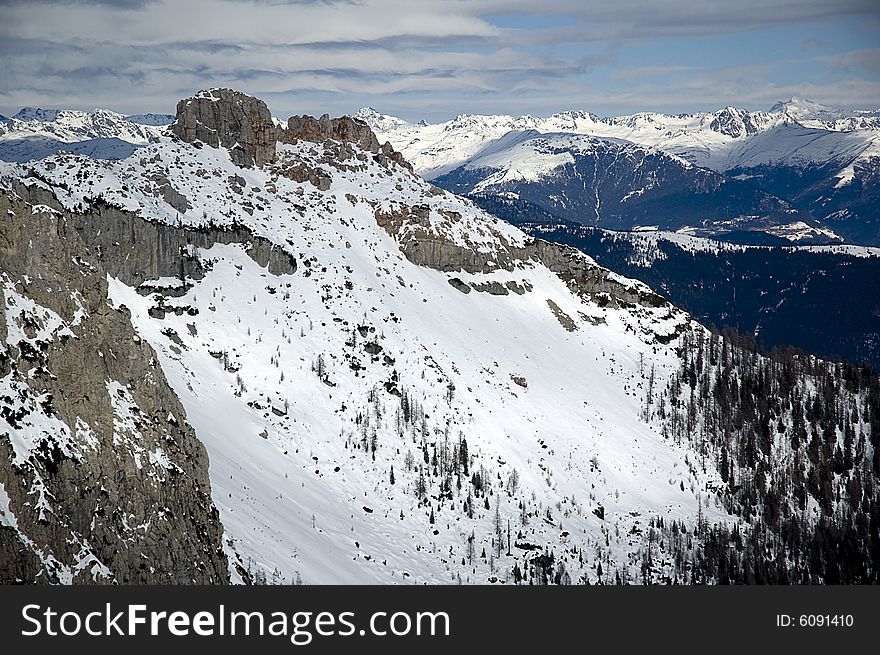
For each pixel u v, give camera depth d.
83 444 165.25
